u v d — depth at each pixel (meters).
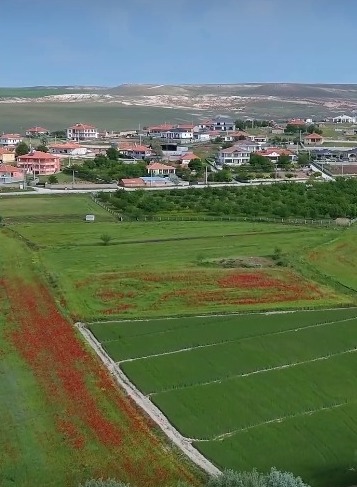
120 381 68.25
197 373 70.00
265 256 116.56
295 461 54.94
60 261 111.12
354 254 121.75
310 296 94.69
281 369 71.31
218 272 105.56
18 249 117.81
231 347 76.31
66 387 65.31
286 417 61.69
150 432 58.31
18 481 50.81
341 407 63.53
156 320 84.31
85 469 52.41
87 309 87.56
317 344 77.81
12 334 77.88
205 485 48.53
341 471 53.69
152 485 50.78
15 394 63.75
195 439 58.00
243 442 57.50
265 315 86.69
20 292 92.75
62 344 75.56
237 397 65.12
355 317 86.62
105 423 59.03
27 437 56.56
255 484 43.16
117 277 102.00
